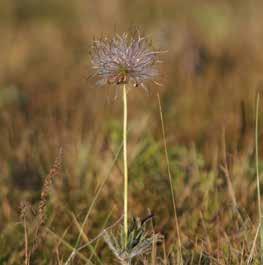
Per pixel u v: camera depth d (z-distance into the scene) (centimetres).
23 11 2341
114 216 725
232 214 680
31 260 664
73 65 1528
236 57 1455
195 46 1420
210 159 844
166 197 746
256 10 2005
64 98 1212
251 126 959
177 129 1004
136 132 941
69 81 1355
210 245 622
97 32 1798
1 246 700
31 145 909
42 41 1852
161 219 720
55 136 909
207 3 2200
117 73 511
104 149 859
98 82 522
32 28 2066
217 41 1606
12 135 934
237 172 770
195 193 747
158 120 1027
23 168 843
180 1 2275
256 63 1374
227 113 1017
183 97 1120
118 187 778
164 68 1291
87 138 918
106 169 817
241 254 582
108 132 970
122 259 529
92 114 1068
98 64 518
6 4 2359
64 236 691
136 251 528
